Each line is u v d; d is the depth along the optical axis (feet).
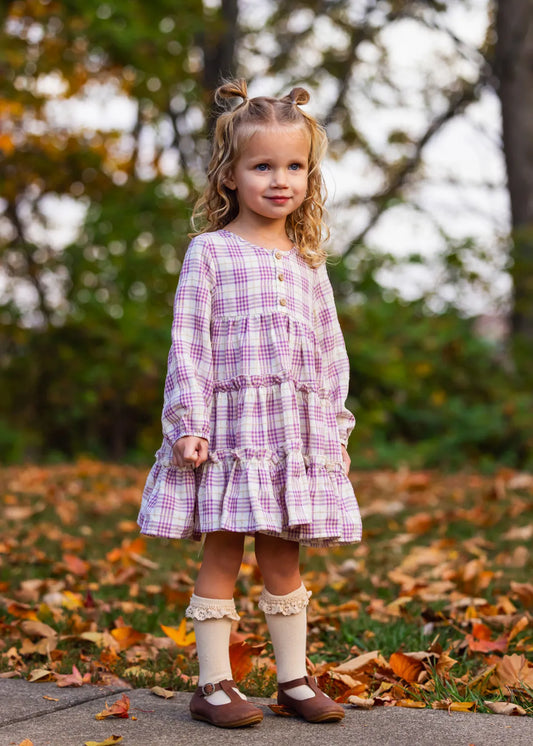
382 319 35.99
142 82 40.16
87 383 38.96
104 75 39.91
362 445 34.68
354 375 35.91
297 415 7.80
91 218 40.04
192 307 8.07
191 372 7.82
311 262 8.68
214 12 42.80
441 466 32.19
